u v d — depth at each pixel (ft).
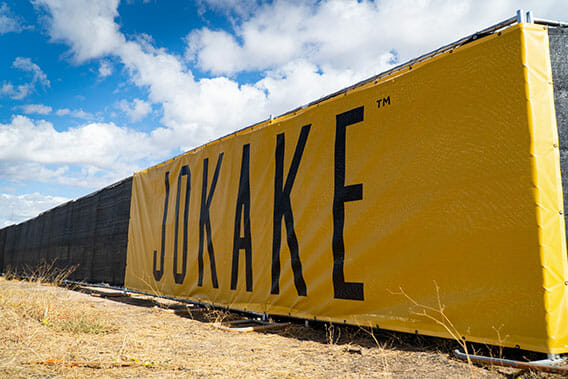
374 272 15.34
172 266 28.94
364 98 16.81
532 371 10.13
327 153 18.12
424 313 13.50
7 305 21.36
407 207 14.51
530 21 12.30
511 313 11.38
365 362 12.14
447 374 10.48
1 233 85.35
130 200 36.14
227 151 25.02
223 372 11.14
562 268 11.11
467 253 12.59
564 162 11.78
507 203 11.84
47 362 11.48
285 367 11.75
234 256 23.08
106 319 20.08
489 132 12.51
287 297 19.17
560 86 12.16
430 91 14.35
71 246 47.85
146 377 10.53
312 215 18.39
